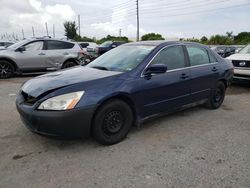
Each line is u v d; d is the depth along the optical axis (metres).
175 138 4.19
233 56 8.80
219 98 5.93
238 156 3.59
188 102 5.02
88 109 3.47
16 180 2.96
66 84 3.57
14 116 5.15
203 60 5.41
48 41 10.66
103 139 3.75
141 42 5.03
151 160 3.45
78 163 3.35
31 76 10.70
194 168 3.25
